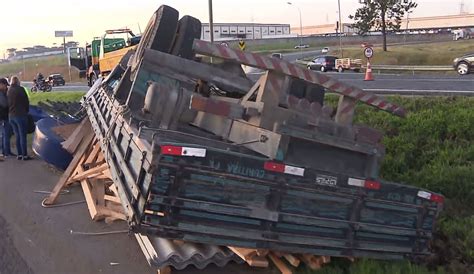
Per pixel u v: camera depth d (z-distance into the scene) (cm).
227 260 470
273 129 449
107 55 2783
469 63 2900
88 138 855
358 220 454
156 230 403
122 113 562
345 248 455
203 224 412
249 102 476
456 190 662
